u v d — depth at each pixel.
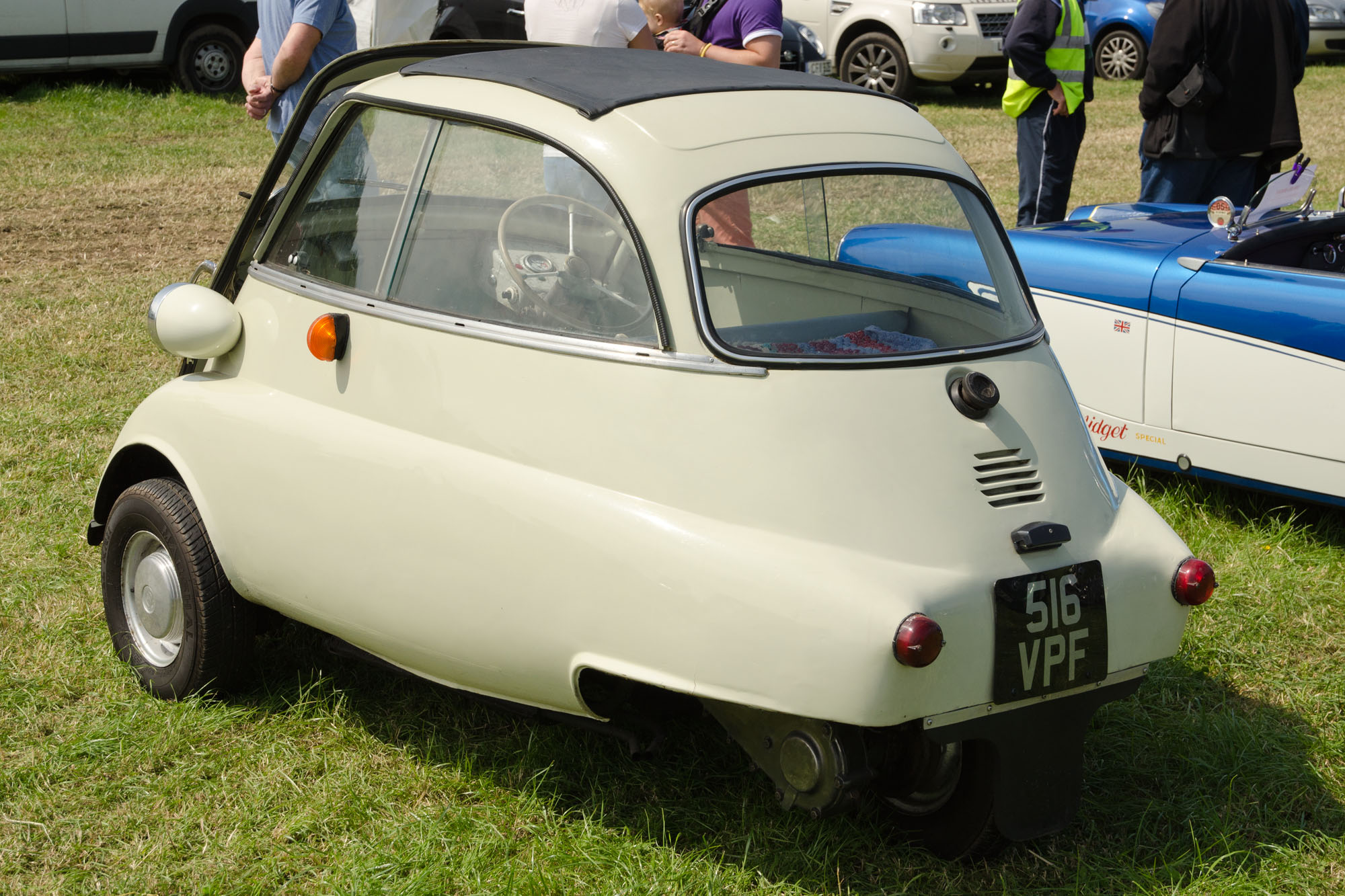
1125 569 2.99
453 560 3.04
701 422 2.83
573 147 3.06
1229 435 4.91
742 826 3.24
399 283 3.29
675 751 3.53
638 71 3.42
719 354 2.85
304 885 3.03
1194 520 5.15
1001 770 2.90
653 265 2.92
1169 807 3.39
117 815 3.26
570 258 3.04
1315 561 4.84
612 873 3.04
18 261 8.75
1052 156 8.30
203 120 13.67
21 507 4.96
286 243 3.67
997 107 16.20
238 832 3.17
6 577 4.43
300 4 5.89
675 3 6.21
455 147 3.29
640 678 2.80
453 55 3.75
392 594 3.17
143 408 3.76
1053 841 3.27
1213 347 4.89
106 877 3.02
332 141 3.62
